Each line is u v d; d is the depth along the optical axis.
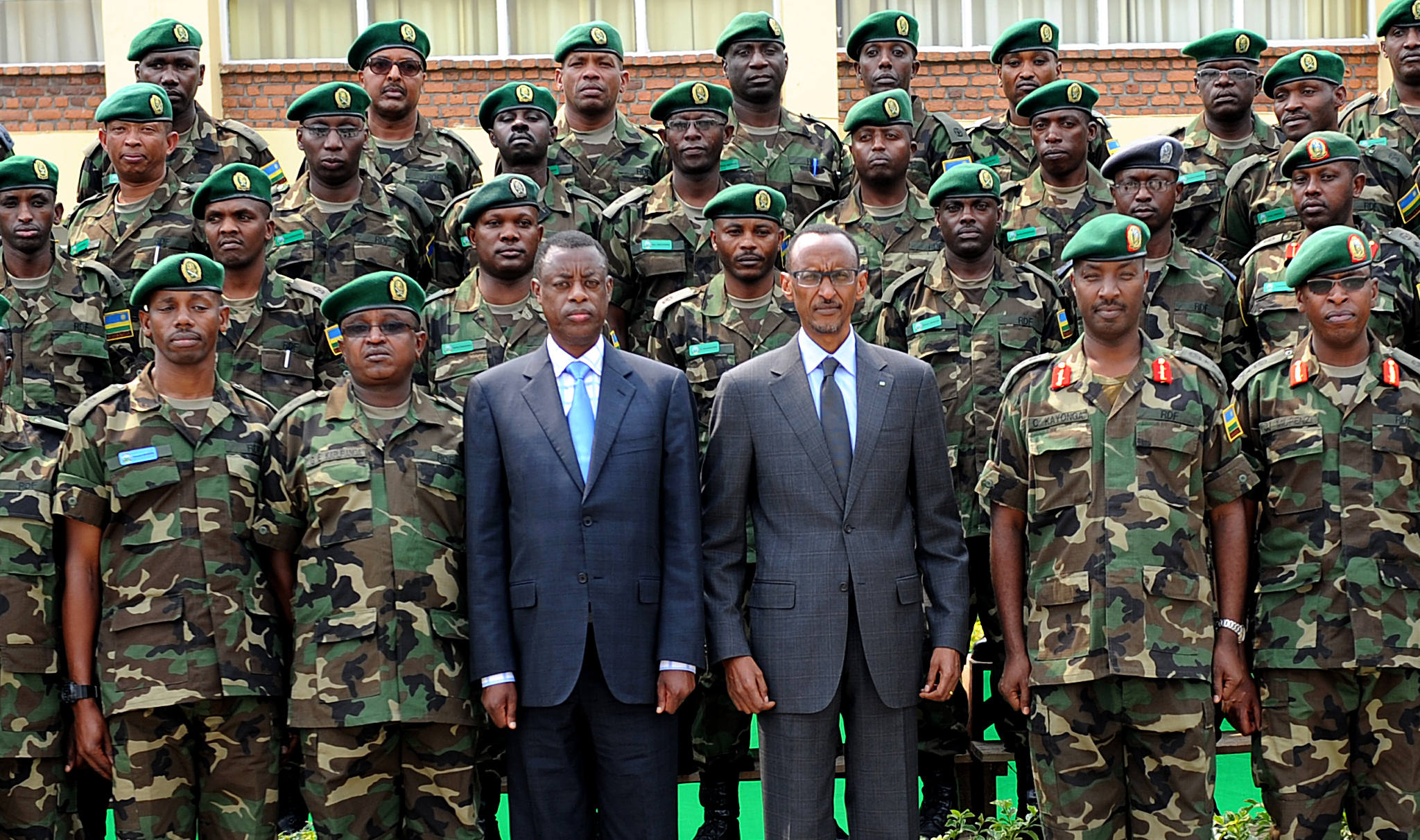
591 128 6.87
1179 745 4.00
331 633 3.99
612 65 6.80
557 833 3.98
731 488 4.12
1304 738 4.18
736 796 4.94
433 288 6.12
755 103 6.66
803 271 4.10
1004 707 5.07
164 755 4.05
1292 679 4.19
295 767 4.46
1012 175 6.86
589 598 3.94
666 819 4.03
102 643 4.09
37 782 4.16
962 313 5.32
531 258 5.21
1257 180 6.16
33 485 4.20
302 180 6.05
